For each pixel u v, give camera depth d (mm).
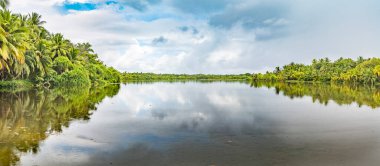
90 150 13836
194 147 14273
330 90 69188
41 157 12680
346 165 11672
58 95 44094
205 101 40125
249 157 12609
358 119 23594
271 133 17656
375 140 15891
